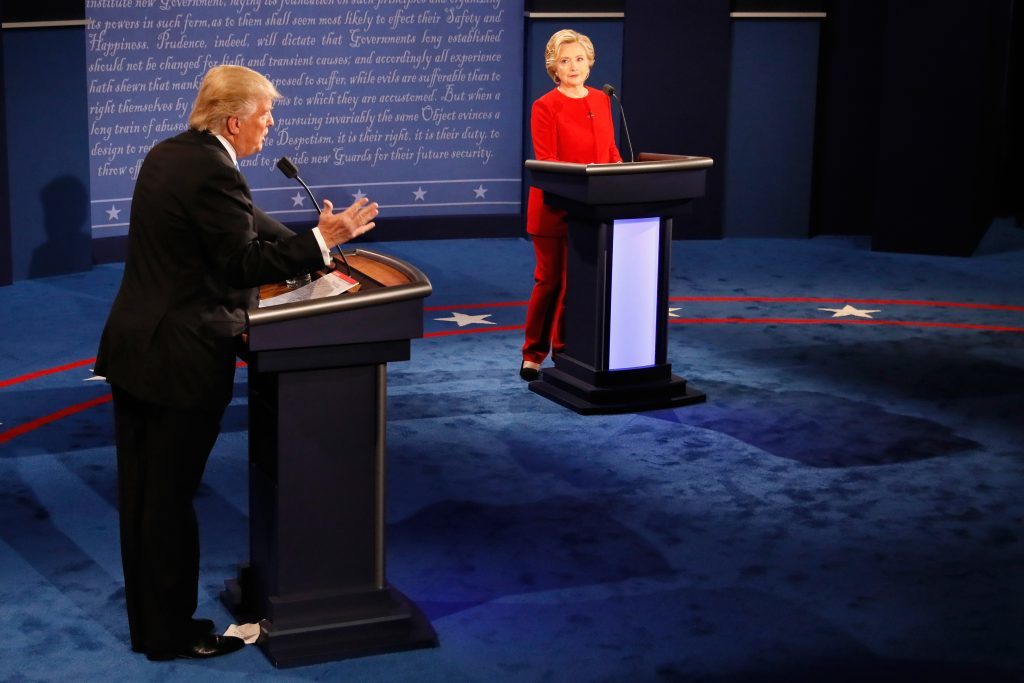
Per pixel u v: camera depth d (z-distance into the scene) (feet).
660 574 22.15
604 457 27.99
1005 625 20.30
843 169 53.11
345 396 18.37
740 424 30.32
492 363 35.32
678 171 30.09
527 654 19.27
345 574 19.06
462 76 49.67
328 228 17.34
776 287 44.83
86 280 43.65
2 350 35.78
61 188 43.47
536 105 31.76
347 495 18.75
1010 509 25.20
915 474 27.09
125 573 18.78
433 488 26.04
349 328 17.72
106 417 30.35
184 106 46.37
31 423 29.81
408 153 49.88
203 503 25.17
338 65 48.19
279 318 17.22
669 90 50.78
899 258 49.67
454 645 19.53
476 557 22.80
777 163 52.39
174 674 18.54
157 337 17.43
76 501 25.16
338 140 48.96
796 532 23.99
